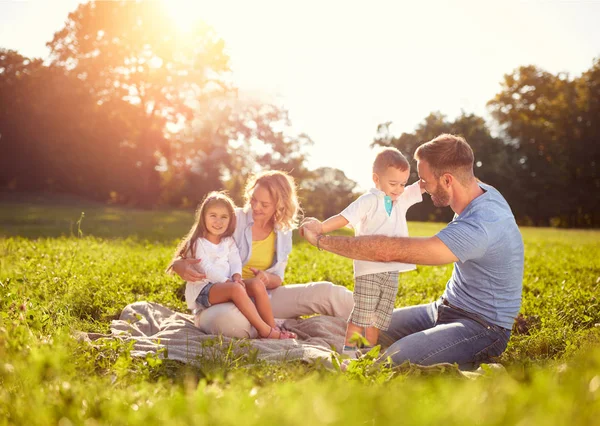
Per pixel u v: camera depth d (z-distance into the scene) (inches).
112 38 1807.3
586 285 310.0
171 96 1878.7
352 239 167.3
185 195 2004.2
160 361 134.0
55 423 89.5
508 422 76.7
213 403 88.9
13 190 1856.5
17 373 108.9
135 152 1854.1
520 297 170.2
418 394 92.3
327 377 116.6
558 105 2023.9
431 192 177.2
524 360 136.7
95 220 976.3
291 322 219.0
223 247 207.8
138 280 279.7
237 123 2032.5
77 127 1790.1
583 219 2034.9
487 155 2062.0
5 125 1796.3
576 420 75.1
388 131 2086.6
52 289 232.8
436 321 181.3
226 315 189.5
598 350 102.7
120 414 89.7
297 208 222.8
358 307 192.2
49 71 1815.9
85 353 142.2
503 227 162.6
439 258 158.9
